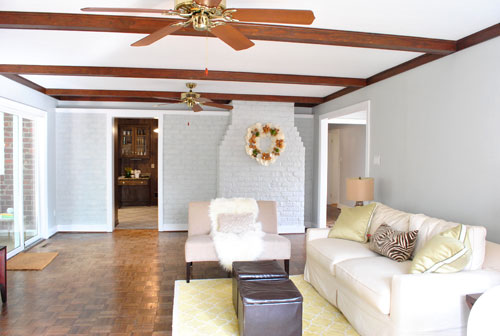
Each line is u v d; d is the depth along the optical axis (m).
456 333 2.36
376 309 2.51
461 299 2.35
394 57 3.86
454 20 2.80
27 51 3.64
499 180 2.88
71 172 6.49
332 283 3.22
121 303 3.30
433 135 3.63
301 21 2.08
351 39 3.06
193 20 2.03
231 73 4.51
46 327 2.83
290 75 4.65
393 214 3.54
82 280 3.90
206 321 2.93
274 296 2.49
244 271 2.94
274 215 4.40
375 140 4.72
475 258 2.55
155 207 9.71
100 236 6.16
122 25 2.74
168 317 3.03
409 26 2.93
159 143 6.67
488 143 2.98
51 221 6.19
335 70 4.45
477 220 3.10
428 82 3.70
